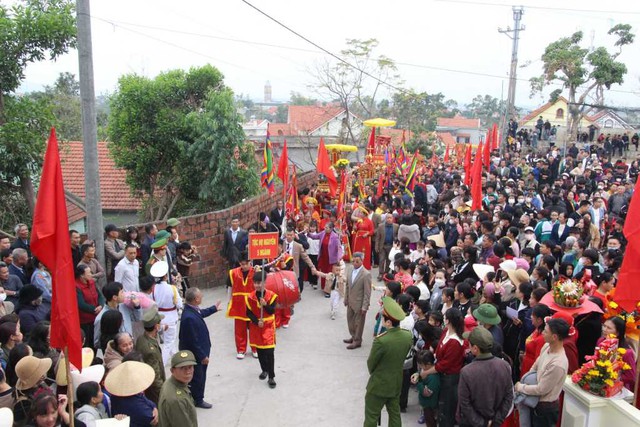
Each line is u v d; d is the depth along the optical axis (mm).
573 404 5605
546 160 24297
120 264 8992
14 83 12672
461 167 27422
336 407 7824
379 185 18172
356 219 14328
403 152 23406
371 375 6621
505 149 32094
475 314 6473
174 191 19359
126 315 7773
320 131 43531
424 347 7223
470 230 10984
